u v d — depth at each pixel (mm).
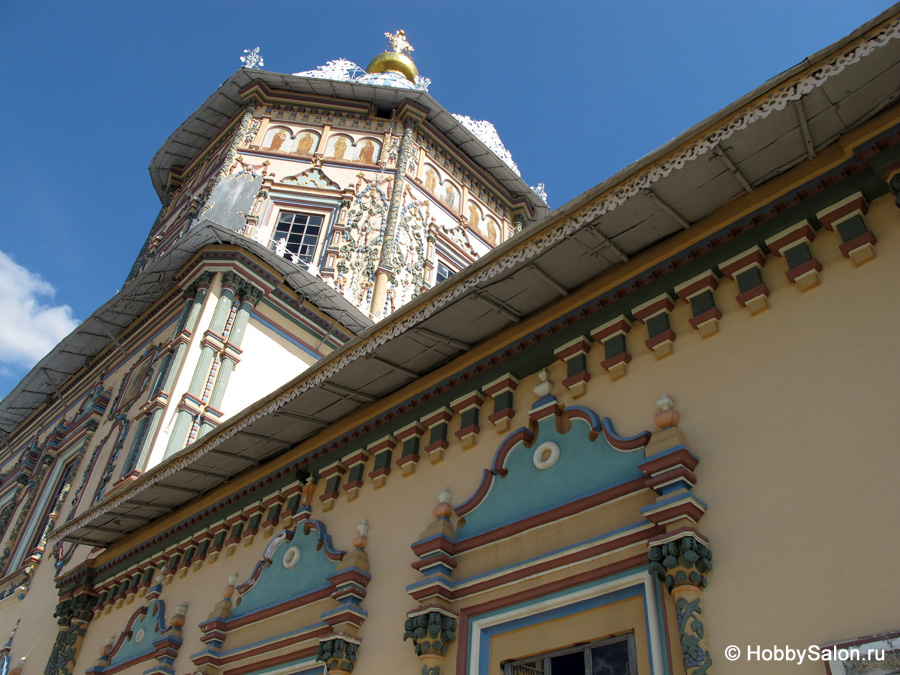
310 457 8812
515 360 7094
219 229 15570
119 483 13242
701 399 5562
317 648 7117
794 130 5293
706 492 5160
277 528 8805
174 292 16484
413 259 19516
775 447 4984
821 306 5234
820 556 4430
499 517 6363
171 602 9664
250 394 15086
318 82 21203
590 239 6191
